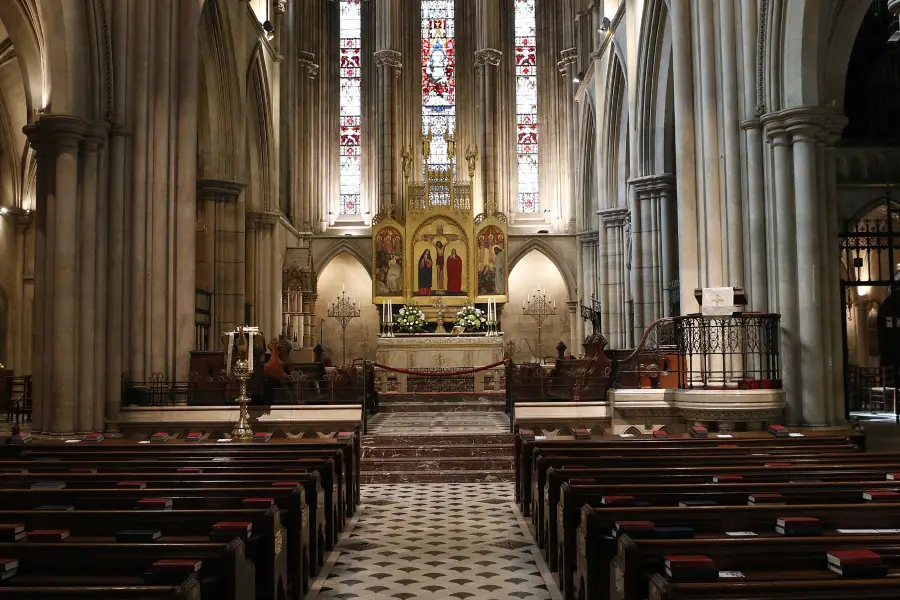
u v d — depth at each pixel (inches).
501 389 1061.8
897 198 800.3
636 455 396.5
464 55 1562.5
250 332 573.6
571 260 1515.7
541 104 1563.7
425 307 1357.0
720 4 648.4
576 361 777.6
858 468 334.6
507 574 354.9
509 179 1558.8
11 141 1127.0
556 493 347.3
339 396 764.6
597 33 1288.1
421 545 408.8
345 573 356.5
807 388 587.5
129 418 647.8
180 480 331.0
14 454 431.2
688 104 706.2
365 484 607.8
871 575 187.8
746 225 631.2
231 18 940.0
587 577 247.4
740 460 372.8
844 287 689.0
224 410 648.4
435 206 1363.2
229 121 973.8
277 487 315.0
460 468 637.3
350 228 1537.9
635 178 989.8
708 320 600.1
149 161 702.5
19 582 199.9
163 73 713.0
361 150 1558.8
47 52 626.5
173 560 200.5
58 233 620.4
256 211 1138.0
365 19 1577.3
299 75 1475.1
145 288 694.5
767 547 199.5
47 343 626.2
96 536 249.8
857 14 639.1
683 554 199.6
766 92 618.8
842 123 604.7
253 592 232.7
